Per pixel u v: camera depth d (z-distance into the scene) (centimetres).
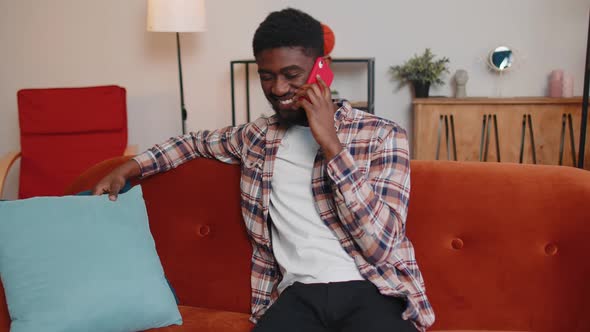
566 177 131
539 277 128
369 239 116
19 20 345
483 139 310
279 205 132
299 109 130
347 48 340
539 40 324
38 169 274
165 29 295
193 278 150
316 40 128
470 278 133
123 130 282
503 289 131
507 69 323
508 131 305
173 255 152
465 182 135
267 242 135
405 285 125
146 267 130
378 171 125
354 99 345
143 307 126
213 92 354
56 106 276
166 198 153
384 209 117
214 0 344
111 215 133
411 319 118
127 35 348
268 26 126
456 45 332
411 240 136
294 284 125
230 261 147
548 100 297
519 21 324
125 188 147
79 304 119
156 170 150
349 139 129
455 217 134
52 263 121
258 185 138
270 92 130
